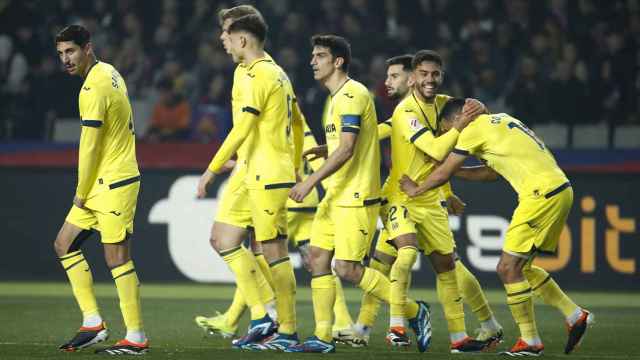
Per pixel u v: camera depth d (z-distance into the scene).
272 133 24.12
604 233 43.59
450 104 25.16
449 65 55.78
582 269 43.59
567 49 54.19
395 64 27.06
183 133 51.94
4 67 55.50
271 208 24.16
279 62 54.50
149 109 54.50
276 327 25.17
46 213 45.19
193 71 56.03
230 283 44.31
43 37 57.53
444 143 23.94
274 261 24.34
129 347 23.16
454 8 57.69
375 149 24.22
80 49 22.94
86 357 22.56
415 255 24.59
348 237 23.95
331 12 56.88
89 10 58.47
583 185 43.72
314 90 48.62
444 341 27.52
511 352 23.48
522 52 55.94
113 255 23.20
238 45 24.08
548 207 23.17
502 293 42.53
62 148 46.66
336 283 27.03
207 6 58.28
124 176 23.16
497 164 23.67
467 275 25.77
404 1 58.00
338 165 23.34
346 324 26.81
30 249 45.12
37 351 23.80
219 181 44.41
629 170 44.91
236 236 25.62
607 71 54.41
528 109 52.38
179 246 44.44
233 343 25.16
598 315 35.47
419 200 24.89
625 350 25.64
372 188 24.11
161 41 57.06
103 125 22.92
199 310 35.31
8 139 52.19
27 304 36.59
